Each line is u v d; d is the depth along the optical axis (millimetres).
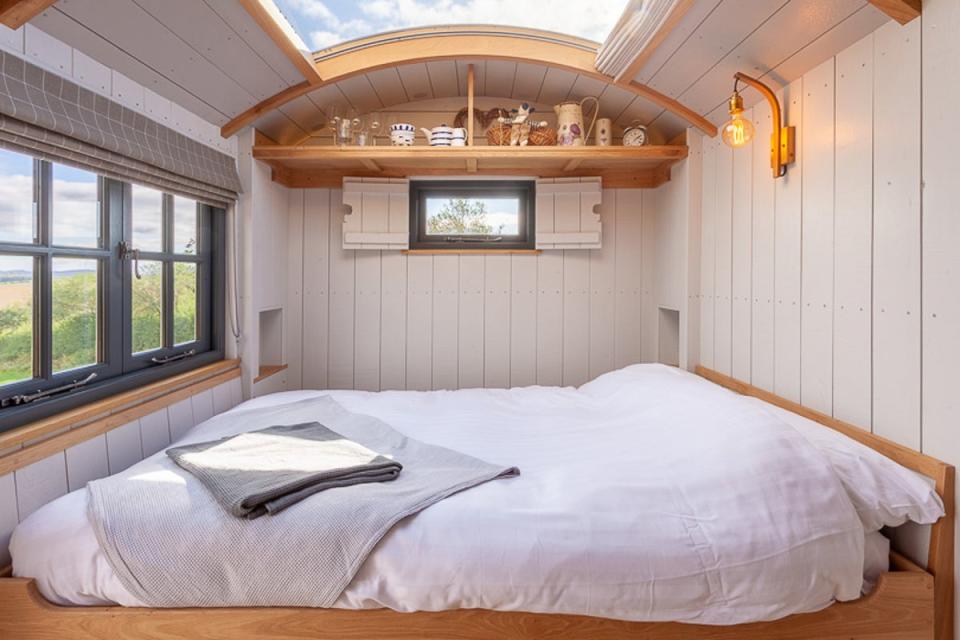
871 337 1415
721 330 2246
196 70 1818
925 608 1210
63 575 1154
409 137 2504
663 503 1242
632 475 1361
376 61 2219
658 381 2008
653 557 1136
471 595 1129
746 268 2049
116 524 1165
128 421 1694
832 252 1565
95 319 1727
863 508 1232
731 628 1187
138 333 1934
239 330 2430
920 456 1245
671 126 2543
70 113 1433
